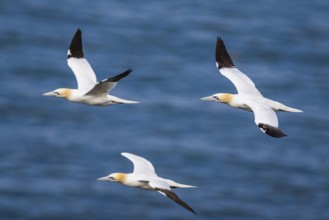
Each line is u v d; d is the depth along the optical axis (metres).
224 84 61.06
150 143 51.09
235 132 53.03
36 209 43.00
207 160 48.97
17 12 74.00
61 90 29.69
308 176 47.47
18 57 64.19
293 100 58.69
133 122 53.97
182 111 55.84
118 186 45.56
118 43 69.19
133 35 71.00
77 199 44.09
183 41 70.00
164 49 68.31
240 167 48.25
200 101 57.56
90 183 45.81
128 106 56.12
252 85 29.00
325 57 67.12
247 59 66.75
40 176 46.28
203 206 44.16
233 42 70.12
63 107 55.50
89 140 51.12
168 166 48.25
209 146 50.84
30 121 53.16
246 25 74.44
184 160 49.00
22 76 60.59
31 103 55.69
